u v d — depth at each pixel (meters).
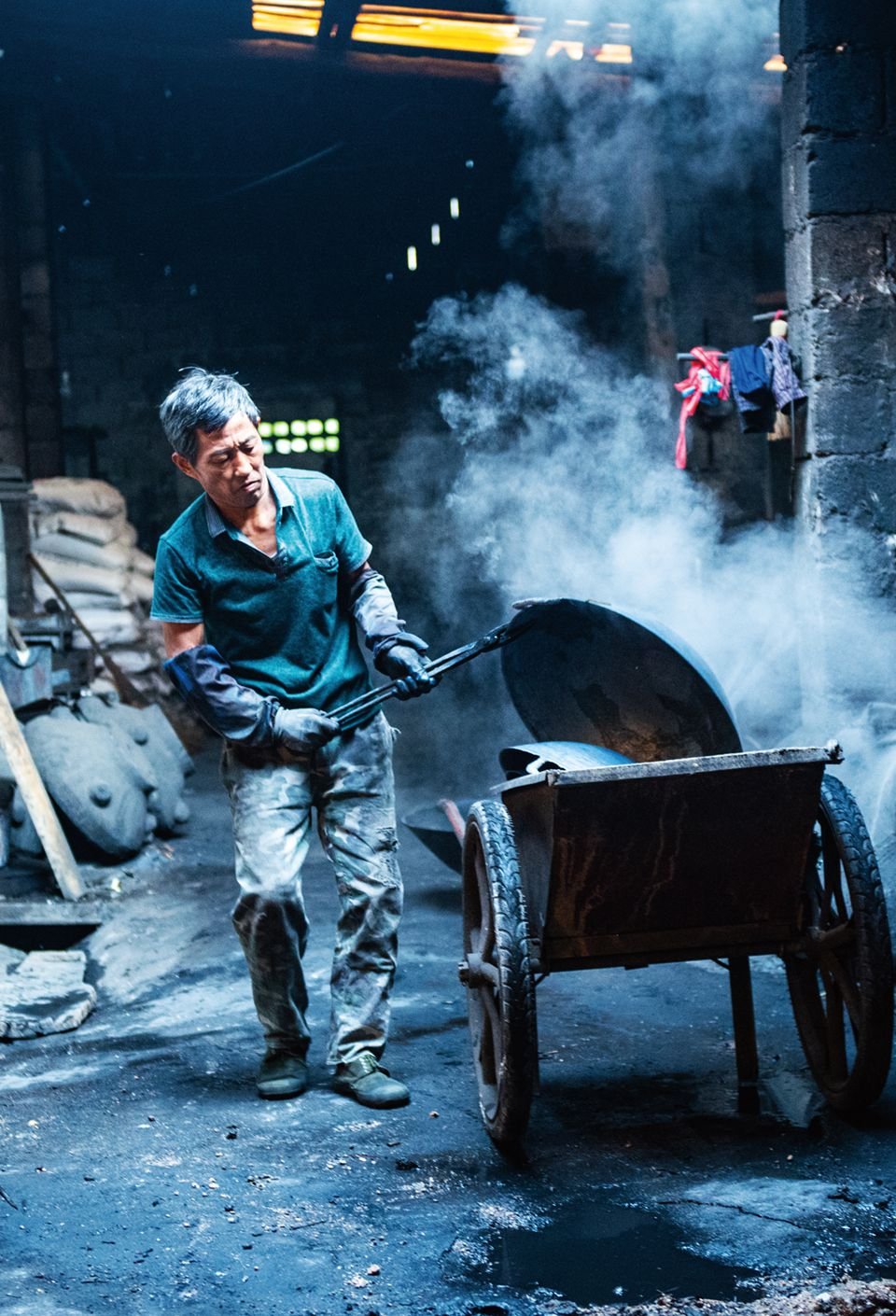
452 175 15.96
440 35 10.27
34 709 7.29
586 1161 2.84
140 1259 2.51
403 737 10.41
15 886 6.14
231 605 3.28
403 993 4.23
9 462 12.35
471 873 3.19
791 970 3.24
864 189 5.25
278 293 16.67
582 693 3.47
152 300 16.47
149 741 7.87
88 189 15.59
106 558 10.66
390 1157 2.93
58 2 10.12
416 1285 2.36
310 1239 2.56
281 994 3.35
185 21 10.43
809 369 5.36
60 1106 3.43
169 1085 3.53
